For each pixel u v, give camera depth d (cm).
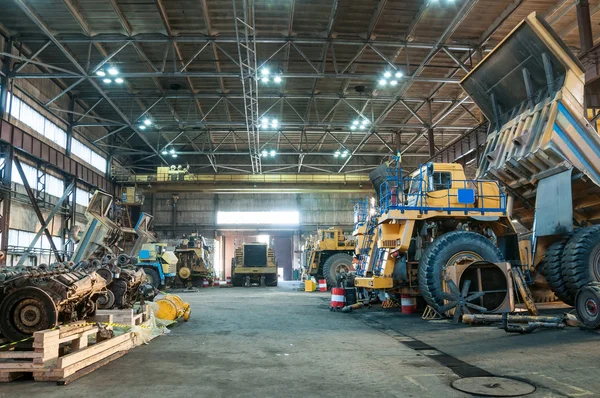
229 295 2136
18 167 2125
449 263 1002
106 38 1886
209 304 1588
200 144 3634
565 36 1962
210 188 3522
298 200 4391
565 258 879
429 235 1182
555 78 872
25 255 2095
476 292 933
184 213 4278
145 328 838
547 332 762
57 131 2591
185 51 2098
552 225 904
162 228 4234
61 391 473
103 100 2772
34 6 1709
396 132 3253
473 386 469
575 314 821
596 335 710
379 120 2742
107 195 1099
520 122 952
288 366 585
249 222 4316
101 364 587
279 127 2811
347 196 4428
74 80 2498
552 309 1029
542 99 910
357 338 805
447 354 641
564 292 908
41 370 508
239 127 3145
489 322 877
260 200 4359
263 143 3600
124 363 611
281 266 4672
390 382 496
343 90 2566
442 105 2819
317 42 1912
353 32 1939
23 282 593
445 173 1125
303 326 978
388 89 2564
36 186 2375
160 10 1695
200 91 2597
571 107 850
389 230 1143
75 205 2797
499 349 651
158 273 2439
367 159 4119
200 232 4262
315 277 2761
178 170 3562
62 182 2730
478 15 1803
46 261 2459
